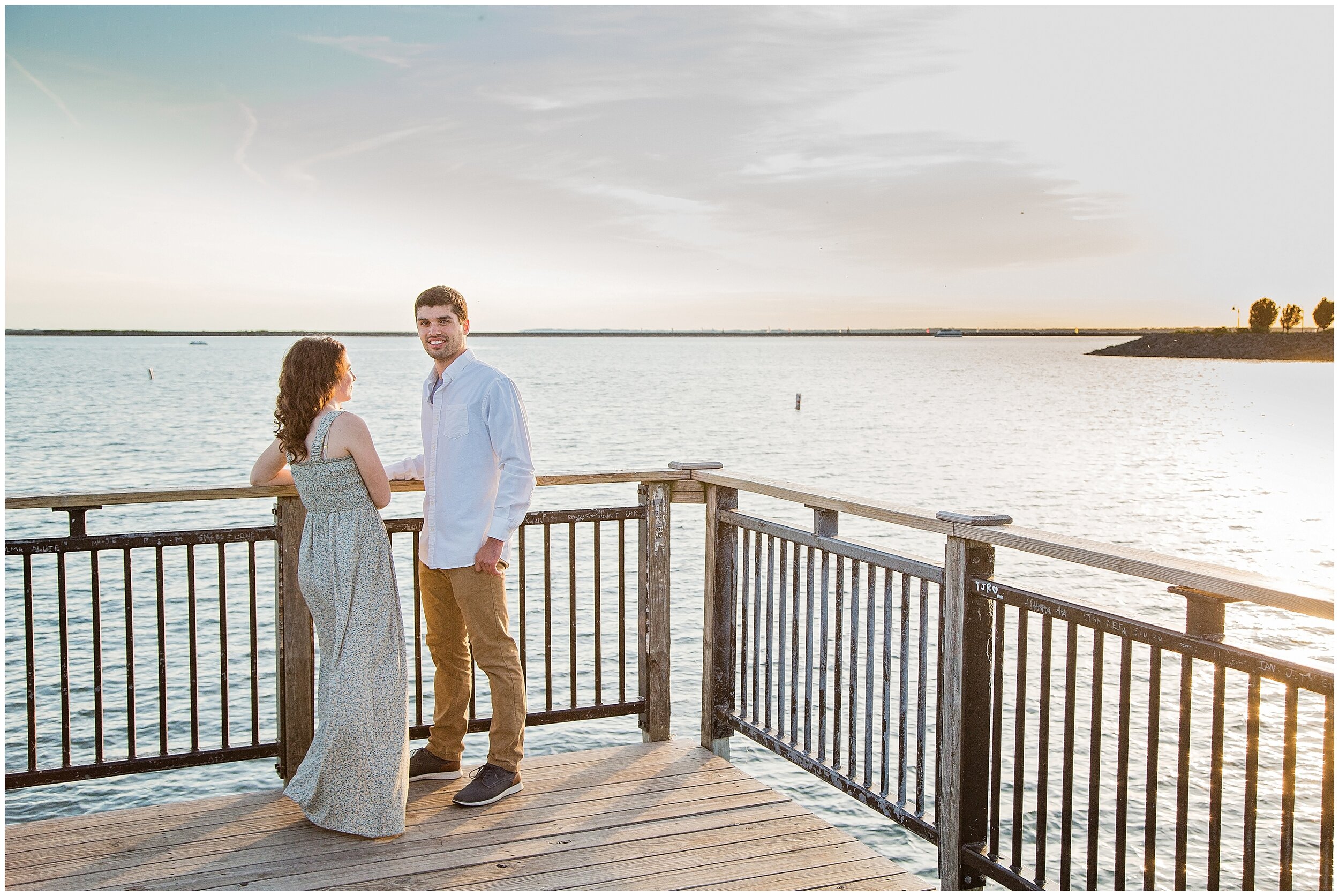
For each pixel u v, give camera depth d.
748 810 2.83
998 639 2.27
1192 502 30.45
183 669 11.72
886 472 36.97
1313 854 7.41
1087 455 43.97
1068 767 2.06
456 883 2.35
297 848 2.53
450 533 2.80
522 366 167.88
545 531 3.29
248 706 10.48
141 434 44.22
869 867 2.47
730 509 3.43
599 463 36.94
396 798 2.60
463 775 3.08
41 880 2.34
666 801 2.88
